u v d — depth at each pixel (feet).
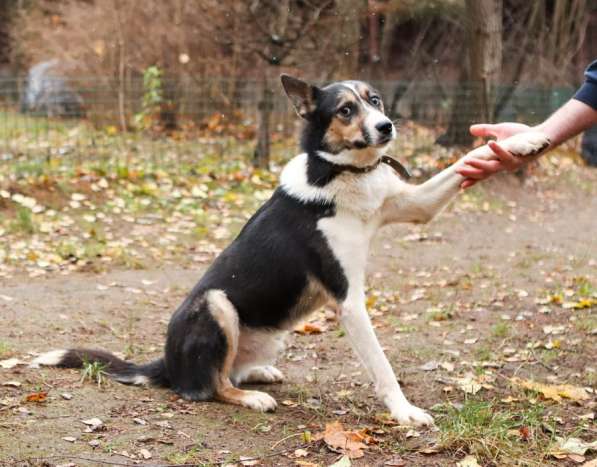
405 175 14.82
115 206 31.19
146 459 11.78
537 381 15.79
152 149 39.06
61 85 46.19
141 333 19.01
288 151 41.14
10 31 60.54
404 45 54.19
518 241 29.86
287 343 18.74
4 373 14.92
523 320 20.16
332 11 42.80
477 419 13.12
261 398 14.12
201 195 33.40
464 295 22.75
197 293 14.57
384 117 13.91
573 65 55.21
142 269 25.05
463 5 47.47
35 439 12.21
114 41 48.16
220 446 12.39
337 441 12.51
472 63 39.99
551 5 54.54
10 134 38.70
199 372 14.26
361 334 13.80
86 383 14.73
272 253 14.21
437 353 17.61
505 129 13.32
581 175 41.93
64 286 22.36
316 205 14.05
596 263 26.22
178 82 44.93
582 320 19.79
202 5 43.68
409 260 26.96
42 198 30.81
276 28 41.73
